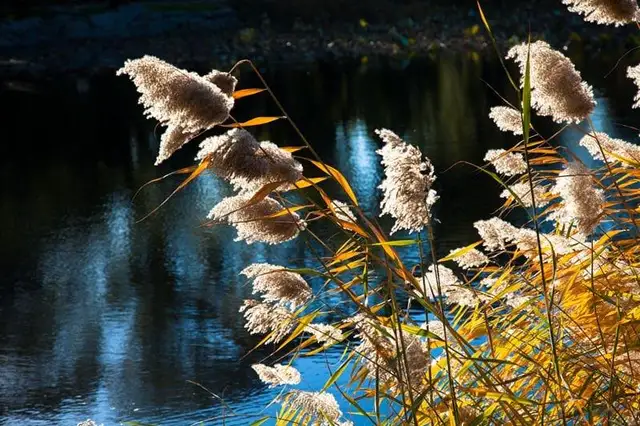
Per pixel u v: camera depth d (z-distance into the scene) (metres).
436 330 3.28
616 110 18.02
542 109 2.93
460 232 10.77
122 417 6.64
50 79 28.75
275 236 2.78
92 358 8.02
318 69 29.55
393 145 2.67
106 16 35.31
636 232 3.35
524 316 3.45
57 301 9.80
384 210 2.70
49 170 17.02
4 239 12.51
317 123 20.22
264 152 2.56
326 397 3.09
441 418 3.06
